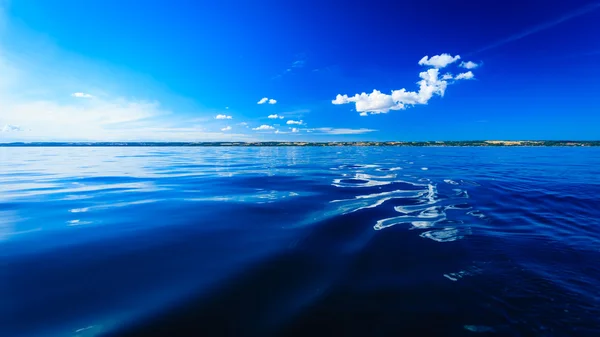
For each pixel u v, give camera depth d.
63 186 12.94
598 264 4.51
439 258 4.83
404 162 27.12
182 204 9.10
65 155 40.84
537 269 4.36
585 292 3.70
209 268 4.50
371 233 6.14
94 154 43.81
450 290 3.80
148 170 20.38
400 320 3.20
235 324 3.14
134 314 3.31
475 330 3.02
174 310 3.39
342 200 9.57
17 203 9.33
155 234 6.14
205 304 3.51
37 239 5.81
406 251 5.15
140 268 4.49
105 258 4.87
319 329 3.06
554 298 3.58
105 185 13.23
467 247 5.30
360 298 3.64
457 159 30.33
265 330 3.04
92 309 3.40
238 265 4.61
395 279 4.12
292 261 4.76
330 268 4.49
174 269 4.46
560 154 38.03
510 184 12.63
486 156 35.34
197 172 18.92
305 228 6.51
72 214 7.88
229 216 7.60
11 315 3.26
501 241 5.60
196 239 5.82
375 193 10.80
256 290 3.84
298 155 42.09
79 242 5.64
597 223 6.78
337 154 44.75
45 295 3.69
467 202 9.15
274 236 5.99
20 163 26.36
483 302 3.51
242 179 15.22
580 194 10.19
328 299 3.62
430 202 9.18
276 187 12.42
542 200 9.31
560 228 6.41
